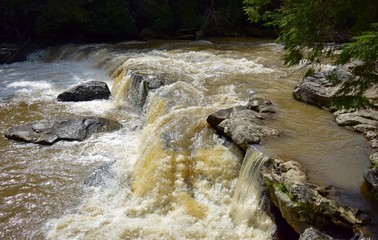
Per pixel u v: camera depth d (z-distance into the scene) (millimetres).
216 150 8695
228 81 13141
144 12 23594
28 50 20969
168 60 15953
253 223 7023
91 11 22047
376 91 9703
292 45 6406
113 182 8766
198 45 20203
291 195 6012
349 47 5148
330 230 5566
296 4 6312
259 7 7227
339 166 6902
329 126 8852
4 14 21047
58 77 17016
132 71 13688
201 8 25375
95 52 18891
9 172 9219
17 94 14617
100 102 13789
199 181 8297
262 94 11523
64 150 10273
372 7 5691
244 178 7629
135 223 7398
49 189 8578
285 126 8836
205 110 10453
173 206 7863
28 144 10578
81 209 7898
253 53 17531
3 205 8016
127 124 11891
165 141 9195
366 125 8531
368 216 5441
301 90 10727
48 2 21344
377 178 5953
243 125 8578
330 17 6016
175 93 11789
